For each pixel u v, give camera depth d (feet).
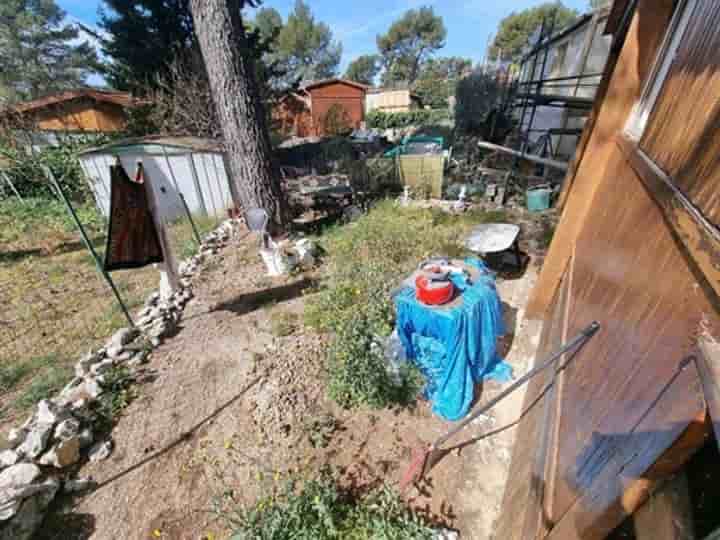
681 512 1.61
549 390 5.13
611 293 3.65
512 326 10.21
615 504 2.06
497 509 5.74
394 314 9.91
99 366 8.79
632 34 5.98
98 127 37.91
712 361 1.44
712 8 2.52
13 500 5.60
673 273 2.17
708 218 1.78
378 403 7.59
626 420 2.24
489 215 19.33
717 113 1.95
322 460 6.67
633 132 5.68
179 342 10.39
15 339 11.17
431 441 6.98
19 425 7.84
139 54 30.73
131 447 7.13
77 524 5.85
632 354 2.55
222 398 8.27
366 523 5.23
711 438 1.45
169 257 11.16
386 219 18.67
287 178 28.17
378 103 76.38
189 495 6.22
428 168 23.29
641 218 3.25
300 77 46.29
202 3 13.98
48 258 17.87
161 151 22.43
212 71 15.17
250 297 12.73
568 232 8.69
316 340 9.97
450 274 8.52
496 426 7.25
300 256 14.75
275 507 5.29
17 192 26.08
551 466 3.57
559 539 2.72
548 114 28.78
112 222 9.42
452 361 7.50
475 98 38.91
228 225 19.90
